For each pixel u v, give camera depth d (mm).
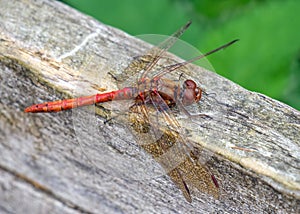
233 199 274
